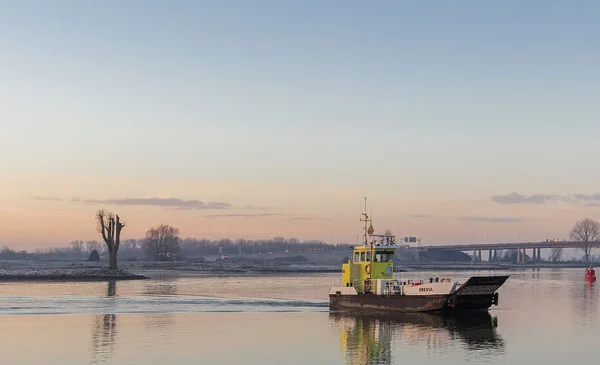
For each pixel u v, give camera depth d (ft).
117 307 319.88
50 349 196.75
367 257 304.50
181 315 284.41
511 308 325.83
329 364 177.06
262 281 632.79
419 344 207.00
